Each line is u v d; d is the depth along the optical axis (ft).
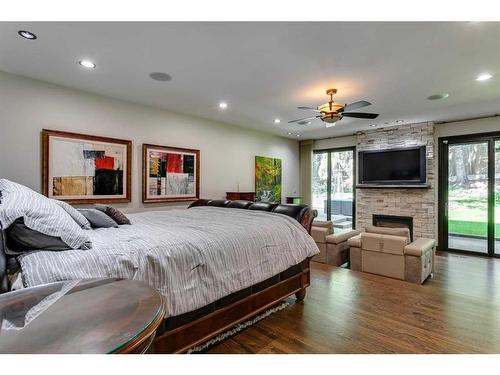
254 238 7.55
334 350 6.50
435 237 17.84
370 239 12.35
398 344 6.75
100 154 12.19
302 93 12.10
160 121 14.58
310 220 10.09
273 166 21.76
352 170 22.13
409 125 18.31
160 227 7.59
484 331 7.36
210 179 17.16
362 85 11.07
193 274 5.82
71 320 2.79
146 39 7.62
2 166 9.82
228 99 13.01
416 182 17.95
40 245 4.67
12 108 9.99
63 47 8.07
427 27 6.95
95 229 7.32
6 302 3.18
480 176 16.74
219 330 6.46
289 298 9.64
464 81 10.60
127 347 2.45
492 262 14.79
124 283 3.83
